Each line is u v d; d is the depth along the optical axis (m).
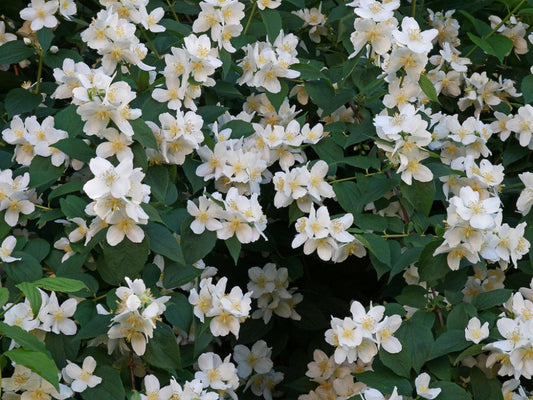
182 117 0.98
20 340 0.84
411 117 0.96
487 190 1.03
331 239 0.97
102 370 0.92
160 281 0.98
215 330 0.96
